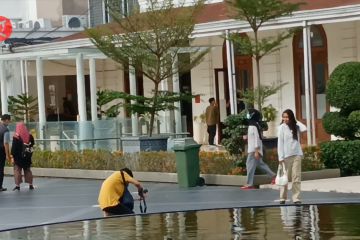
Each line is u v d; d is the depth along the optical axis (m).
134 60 33.81
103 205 18.78
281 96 39.22
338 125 29.75
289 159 23.09
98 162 34.03
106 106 46.94
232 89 35.41
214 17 37.88
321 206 16.50
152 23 33.62
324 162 29.41
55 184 32.91
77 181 33.69
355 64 29.81
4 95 43.38
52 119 51.81
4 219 24.02
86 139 37.03
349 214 15.41
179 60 34.69
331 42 37.22
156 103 34.44
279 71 39.31
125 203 18.80
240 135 28.88
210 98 41.19
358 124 29.47
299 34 38.19
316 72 37.94
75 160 34.97
